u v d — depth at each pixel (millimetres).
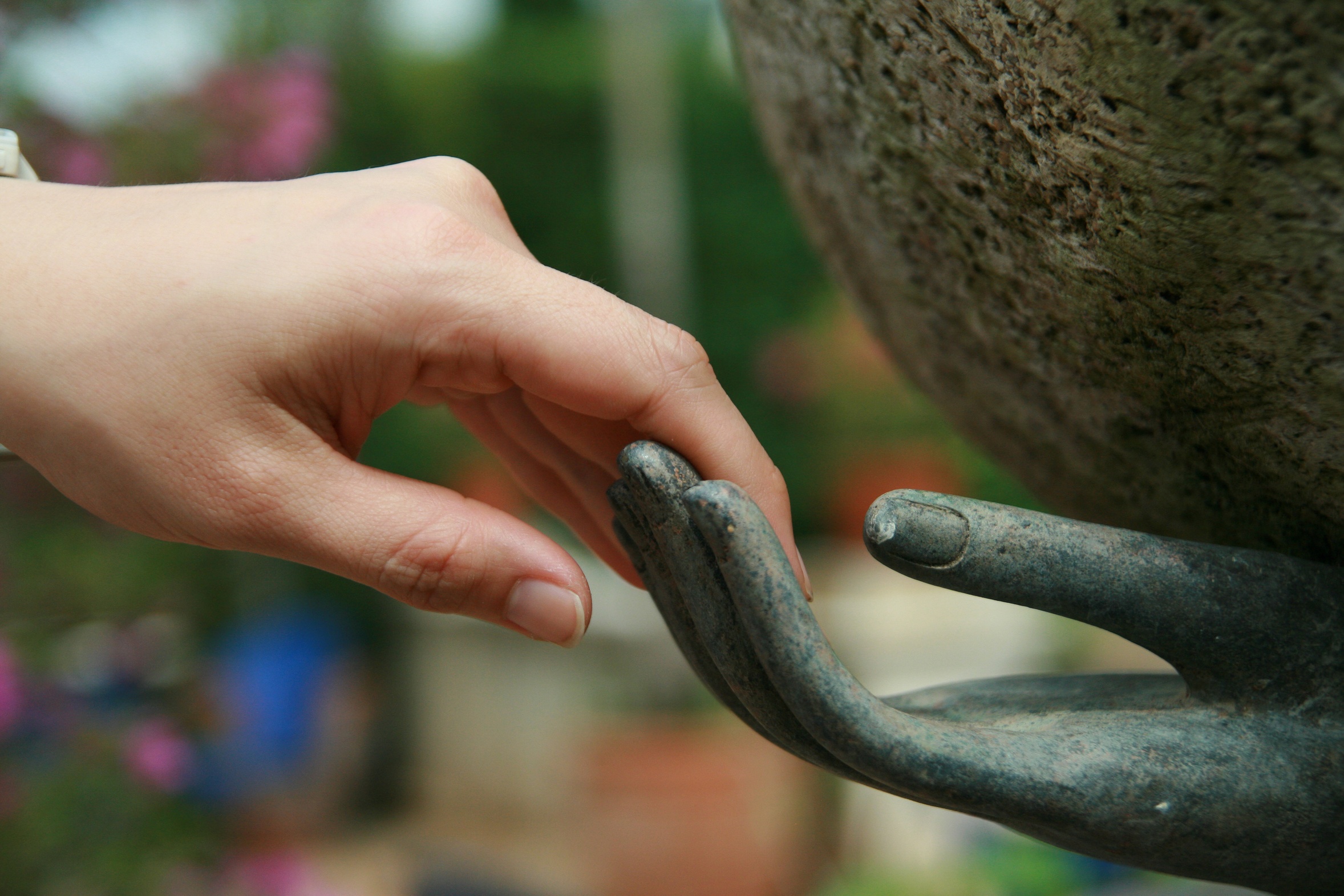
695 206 3109
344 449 359
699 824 1158
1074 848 314
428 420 2150
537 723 1855
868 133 333
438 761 1948
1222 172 283
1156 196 290
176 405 342
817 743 319
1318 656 306
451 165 369
